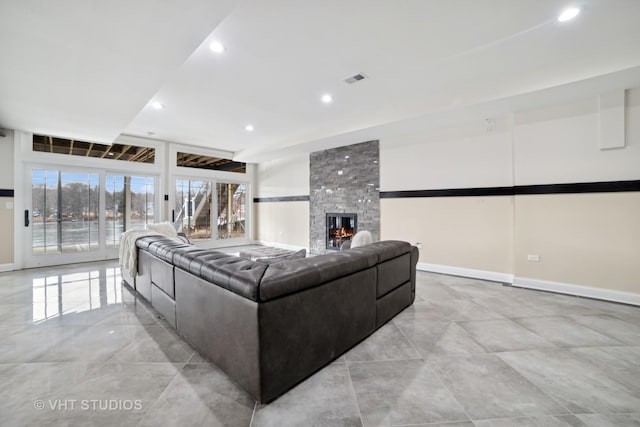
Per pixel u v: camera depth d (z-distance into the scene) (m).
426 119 4.12
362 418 1.44
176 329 2.27
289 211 7.30
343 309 1.98
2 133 4.48
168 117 4.64
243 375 1.55
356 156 5.70
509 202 4.00
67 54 2.37
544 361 1.97
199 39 2.18
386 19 2.21
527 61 2.86
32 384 1.69
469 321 2.66
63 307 2.96
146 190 6.20
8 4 1.75
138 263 3.12
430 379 1.77
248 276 1.52
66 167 5.18
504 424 1.40
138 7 1.81
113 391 1.63
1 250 4.55
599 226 3.29
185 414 1.45
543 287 3.62
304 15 2.16
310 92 3.62
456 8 2.09
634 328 2.49
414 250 3.09
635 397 1.60
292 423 1.40
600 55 2.72
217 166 7.47
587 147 3.34
